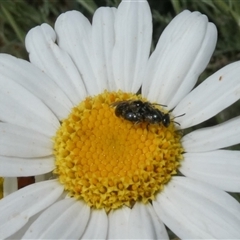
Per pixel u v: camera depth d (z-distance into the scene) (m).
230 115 0.12
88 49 0.10
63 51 0.10
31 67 0.10
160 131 0.09
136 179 0.09
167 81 0.10
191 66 0.10
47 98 0.10
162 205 0.09
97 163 0.09
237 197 0.11
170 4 0.14
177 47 0.10
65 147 0.09
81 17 0.10
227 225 0.09
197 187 0.09
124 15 0.10
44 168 0.09
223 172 0.09
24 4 0.13
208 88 0.09
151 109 0.09
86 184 0.09
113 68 0.10
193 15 0.10
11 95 0.10
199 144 0.09
